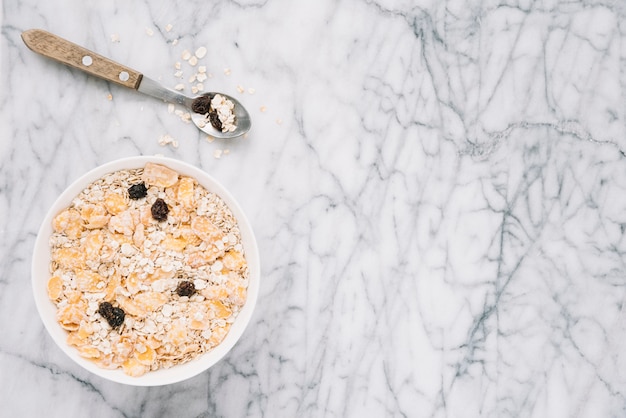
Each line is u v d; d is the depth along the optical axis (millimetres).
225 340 678
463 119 732
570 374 746
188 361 676
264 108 717
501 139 736
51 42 681
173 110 710
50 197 702
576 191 743
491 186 736
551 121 739
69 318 655
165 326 668
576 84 739
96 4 702
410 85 729
